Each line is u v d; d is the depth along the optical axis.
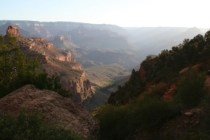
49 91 24.84
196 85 26.52
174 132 22.03
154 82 62.31
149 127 24.25
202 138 19.02
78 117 22.92
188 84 26.75
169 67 65.62
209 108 20.20
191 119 22.17
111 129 26.56
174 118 23.75
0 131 12.57
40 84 30.50
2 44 43.75
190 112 23.00
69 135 13.65
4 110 21.06
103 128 26.48
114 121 26.84
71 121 21.45
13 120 13.36
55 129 13.70
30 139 12.60
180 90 27.25
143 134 24.25
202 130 19.52
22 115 13.52
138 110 26.00
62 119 21.19
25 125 13.11
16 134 12.38
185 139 20.39
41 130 13.06
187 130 21.28
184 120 22.55
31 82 30.67
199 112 22.02
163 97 42.19
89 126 22.80
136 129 25.48
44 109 21.44
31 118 13.51
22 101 22.23
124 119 26.53
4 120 13.28
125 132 25.98
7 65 41.12
